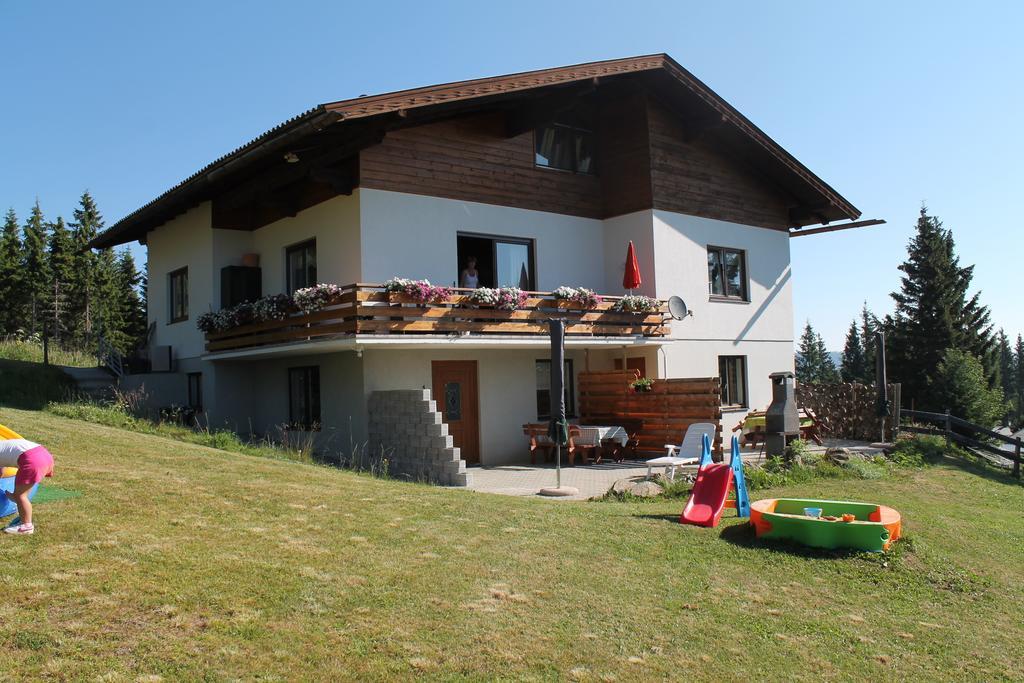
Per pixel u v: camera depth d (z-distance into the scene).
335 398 15.01
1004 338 91.00
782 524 7.96
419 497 8.82
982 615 6.68
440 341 13.62
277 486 8.55
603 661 5.01
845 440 19.62
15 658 4.21
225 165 14.12
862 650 5.66
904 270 46.25
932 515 11.13
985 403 33.78
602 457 16.27
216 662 4.44
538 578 6.33
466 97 13.73
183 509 7.11
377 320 12.95
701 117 17.73
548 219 16.89
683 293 17.70
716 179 18.80
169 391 18.28
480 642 5.07
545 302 15.06
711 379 14.84
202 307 17.69
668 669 5.01
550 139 17.22
